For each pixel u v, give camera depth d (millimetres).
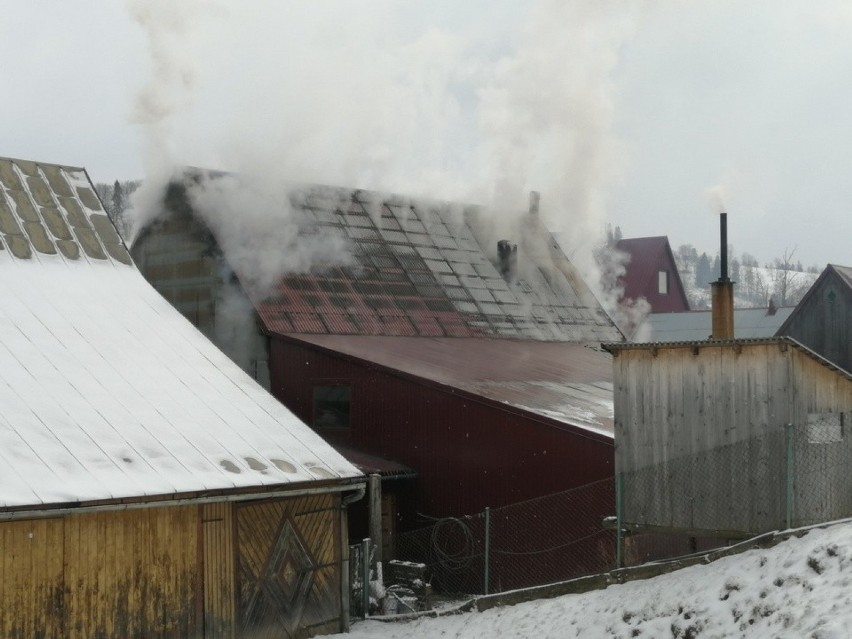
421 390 24188
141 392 18109
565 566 21359
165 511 15859
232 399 19125
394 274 32906
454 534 23234
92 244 23016
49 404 16625
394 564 20609
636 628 14023
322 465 18094
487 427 22969
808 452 15492
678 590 14414
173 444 16797
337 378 25875
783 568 13344
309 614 17938
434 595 22438
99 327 20062
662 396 16641
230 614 16625
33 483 14344
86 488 14656
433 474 23828
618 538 16891
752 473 15664
